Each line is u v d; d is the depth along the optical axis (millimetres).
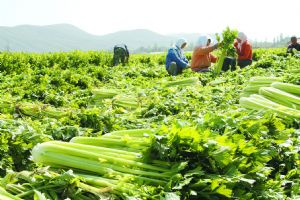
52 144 3668
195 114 6438
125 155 3621
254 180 3346
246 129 4297
